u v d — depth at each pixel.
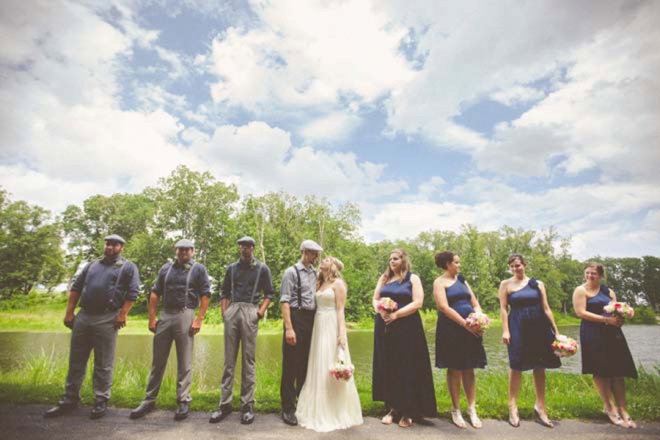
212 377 9.65
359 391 5.64
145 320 35.31
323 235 43.31
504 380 7.02
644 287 73.06
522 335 4.28
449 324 4.17
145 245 45.12
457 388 4.12
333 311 4.30
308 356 4.28
